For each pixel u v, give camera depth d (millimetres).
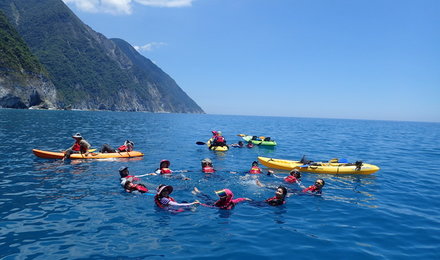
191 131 33312
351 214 6805
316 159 15406
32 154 13250
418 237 5609
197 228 5762
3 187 8094
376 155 17281
